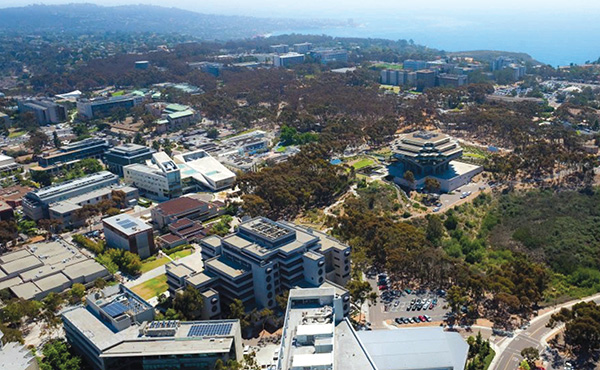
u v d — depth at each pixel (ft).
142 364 651.66
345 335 609.01
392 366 622.54
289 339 587.27
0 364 600.80
